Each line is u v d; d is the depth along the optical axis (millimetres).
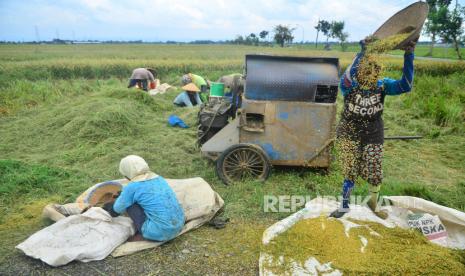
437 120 8797
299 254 3176
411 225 3637
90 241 3301
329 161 5117
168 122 8250
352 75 3322
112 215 3684
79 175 5352
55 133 7250
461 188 5043
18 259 3273
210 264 3285
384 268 2971
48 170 5270
